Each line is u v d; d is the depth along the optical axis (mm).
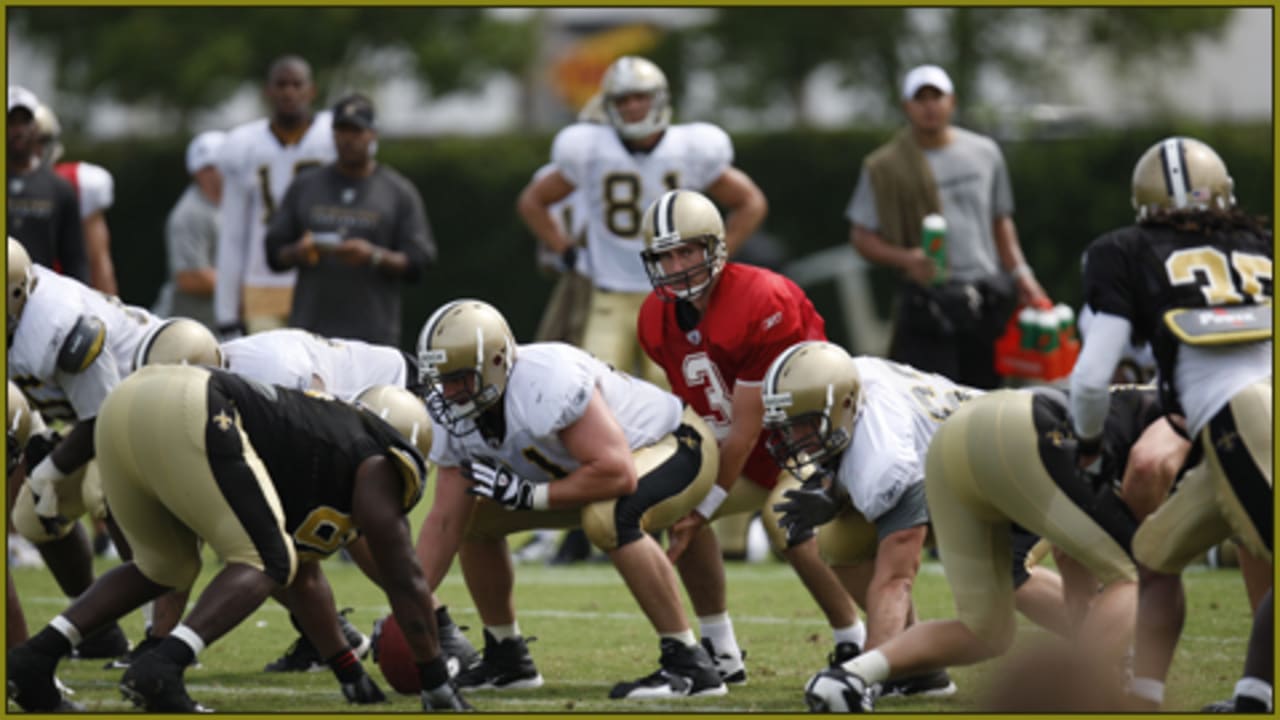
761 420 19969
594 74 102188
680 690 18844
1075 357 33312
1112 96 97000
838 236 66312
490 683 20047
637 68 30781
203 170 39469
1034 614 19422
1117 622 16734
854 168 65875
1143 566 16812
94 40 96375
